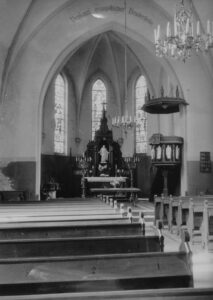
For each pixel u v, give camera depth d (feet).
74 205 39.01
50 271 12.73
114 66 90.99
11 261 12.76
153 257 13.34
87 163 79.10
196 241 35.88
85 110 91.66
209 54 67.51
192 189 69.15
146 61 84.28
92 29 69.62
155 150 68.69
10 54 66.69
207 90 70.18
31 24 66.85
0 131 67.05
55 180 82.43
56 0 66.08
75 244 16.26
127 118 69.82
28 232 19.54
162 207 42.14
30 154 68.03
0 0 62.80
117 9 69.10
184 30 39.65
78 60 88.48
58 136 86.02
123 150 91.30
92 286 12.58
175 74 70.38
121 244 16.51
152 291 10.43
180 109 70.38
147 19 69.36
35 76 68.80
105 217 25.31
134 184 84.79
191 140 69.77
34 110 68.59
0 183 66.54
